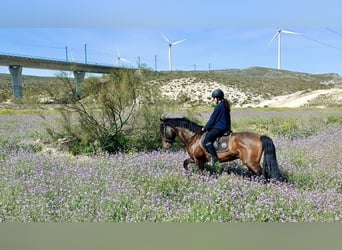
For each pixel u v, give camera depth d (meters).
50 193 3.25
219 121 3.69
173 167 4.21
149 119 6.18
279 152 4.95
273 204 2.87
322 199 2.96
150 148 5.98
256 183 3.38
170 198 3.24
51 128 6.78
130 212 2.80
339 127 7.94
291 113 11.64
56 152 5.94
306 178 3.70
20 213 2.78
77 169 4.14
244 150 3.56
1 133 7.36
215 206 2.87
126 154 5.32
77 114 6.14
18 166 4.29
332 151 4.76
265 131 8.24
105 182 3.54
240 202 2.99
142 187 3.41
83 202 2.98
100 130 5.98
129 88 5.98
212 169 4.10
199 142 3.92
